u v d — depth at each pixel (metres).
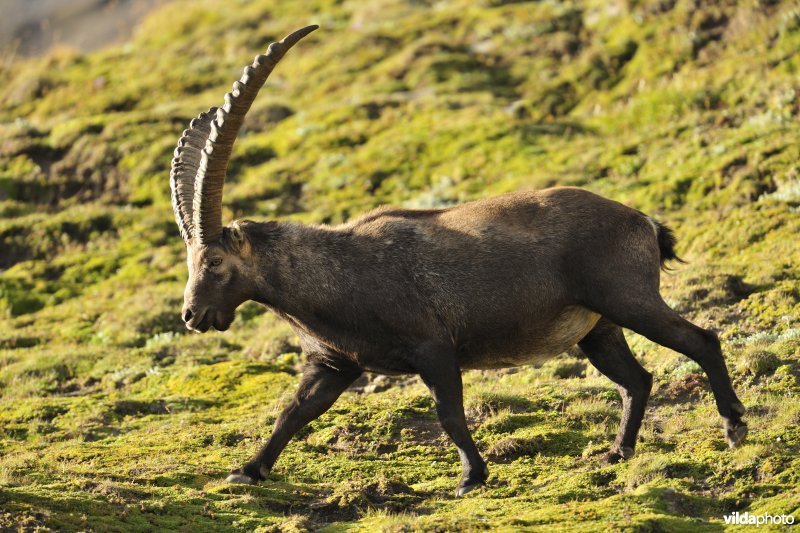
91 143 82.88
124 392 45.75
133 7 144.62
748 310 42.81
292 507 28.30
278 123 85.62
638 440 32.06
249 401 41.97
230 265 30.59
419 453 33.66
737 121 65.88
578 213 30.84
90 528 24.52
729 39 79.50
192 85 98.12
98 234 69.94
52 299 61.78
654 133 67.69
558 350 31.80
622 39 85.25
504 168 68.38
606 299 30.14
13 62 117.19
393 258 30.42
